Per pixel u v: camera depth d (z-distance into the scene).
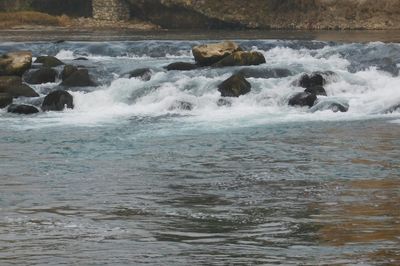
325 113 25.78
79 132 23.30
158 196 15.78
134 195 15.88
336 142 21.12
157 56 39.72
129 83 29.19
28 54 31.64
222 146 20.86
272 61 34.34
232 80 28.02
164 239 12.95
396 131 22.59
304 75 29.20
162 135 22.59
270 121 24.56
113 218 14.22
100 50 40.25
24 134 23.09
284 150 20.19
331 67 32.28
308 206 14.88
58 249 12.48
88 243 12.77
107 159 19.44
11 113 26.75
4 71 31.08
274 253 12.18
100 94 28.19
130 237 13.07
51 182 17.05
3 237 13.11
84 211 14.71
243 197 15.63
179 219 14.11
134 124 24.56
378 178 17.05
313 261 11.78
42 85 30.38
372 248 12.32
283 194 15.82
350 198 15.41
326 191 16.00
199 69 31.56
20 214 14.52
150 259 11.98
